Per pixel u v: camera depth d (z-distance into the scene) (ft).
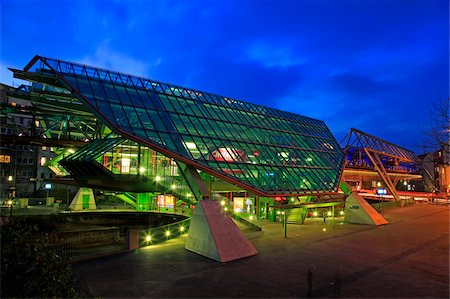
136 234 76.18
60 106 131.75
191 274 56.95
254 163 112.88
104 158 115.85
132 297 45.98
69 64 103.81
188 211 133.69
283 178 116.47
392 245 82.28
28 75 96.12
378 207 184.65
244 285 51.42
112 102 98.58
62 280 30.58
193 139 103.60
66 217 133.59
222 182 119.03
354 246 80.94
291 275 56.70
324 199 126.00
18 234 28.86
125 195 160.45
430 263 64.90
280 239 90.02
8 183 240.73
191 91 134.82
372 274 57.47
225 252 66.59
